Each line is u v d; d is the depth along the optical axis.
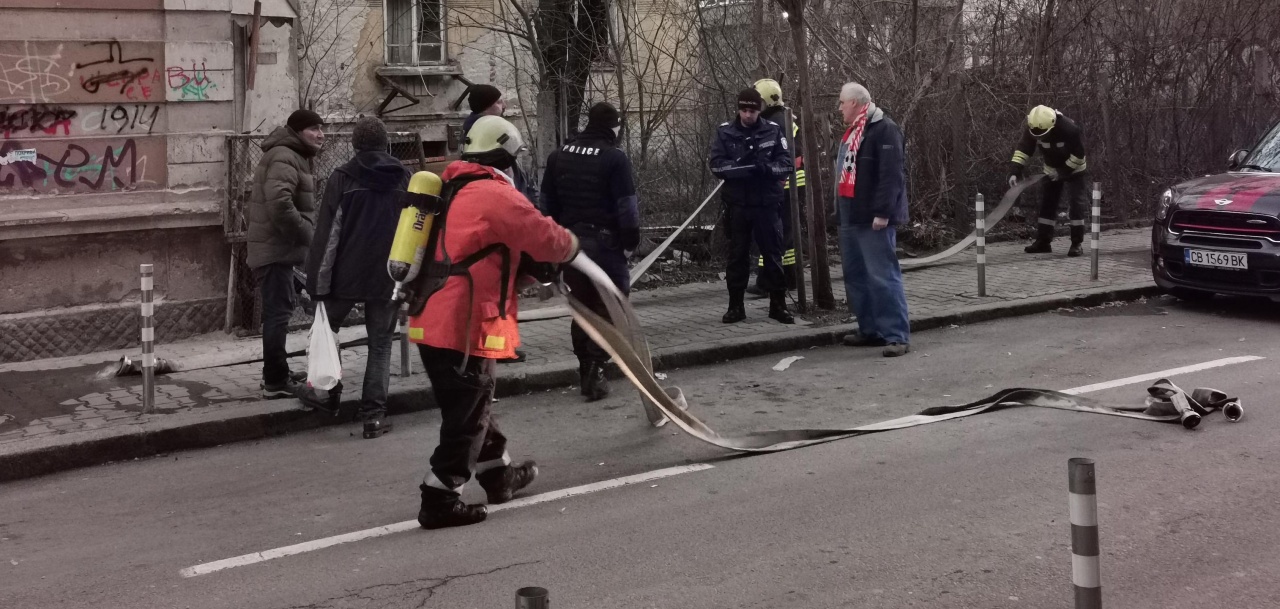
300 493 5.93
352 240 6.78
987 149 14.89
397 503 5.71
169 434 6.79
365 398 7.03
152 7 9.49
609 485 5.86
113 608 4.44
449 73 13.96
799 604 4.29
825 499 5.52
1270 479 5.62
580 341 7.71
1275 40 17.62
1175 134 16.84
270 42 10.53
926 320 9.97
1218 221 10.22
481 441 5.27
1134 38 16.30
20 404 7.46
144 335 7.12
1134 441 6.34
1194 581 4.42
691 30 12.86
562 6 11.69
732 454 6.38
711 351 8.86
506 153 5.24
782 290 9.90
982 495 5.50
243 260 9.92
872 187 8.98
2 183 9.00
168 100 9.60
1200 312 10.52
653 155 12.82
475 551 4.96
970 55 15.34
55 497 5.97
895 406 7.42
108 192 9.43
